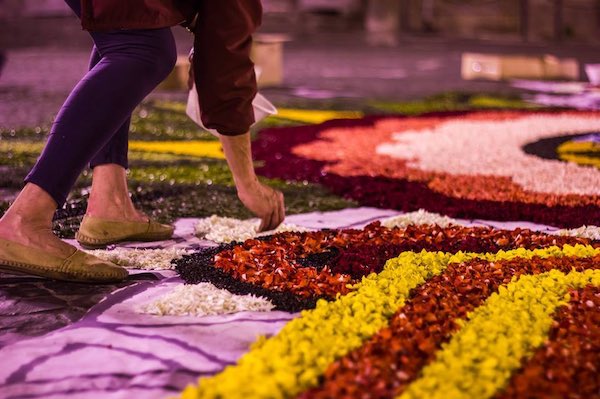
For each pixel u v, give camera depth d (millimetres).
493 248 3176
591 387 1908
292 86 12180
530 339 2164
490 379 1913
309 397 1827
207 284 2781
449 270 2816
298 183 4961
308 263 3047
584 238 3326
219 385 1853
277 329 2422
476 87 12258
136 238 3482
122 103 2807
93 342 2334
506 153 5848
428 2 28547
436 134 6926
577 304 2445
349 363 1983
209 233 3613
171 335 2377
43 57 16531
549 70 13984
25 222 2811
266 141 6629
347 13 27609
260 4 2877
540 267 2820
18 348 2295
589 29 28250
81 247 3445
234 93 2889
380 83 12914
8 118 7820
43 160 2812
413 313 2336
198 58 2873
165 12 2754
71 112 2781
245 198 3107
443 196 4363
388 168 5250
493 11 28641
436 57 19391
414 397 1825
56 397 2008
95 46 3195
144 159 5797
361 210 4266
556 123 7656
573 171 5133
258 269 2877
